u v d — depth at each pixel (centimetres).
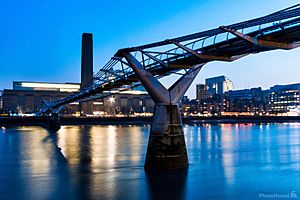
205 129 11631
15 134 8375
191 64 2597
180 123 2569
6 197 1927
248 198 1881
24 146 5162
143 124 16375
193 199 1853
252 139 6750
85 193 1992
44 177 2498
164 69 2672
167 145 2480
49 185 2216
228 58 2294
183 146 2553
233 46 2048
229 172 2658
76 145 5275
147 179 2316
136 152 4166
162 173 2453
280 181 2333
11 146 5172
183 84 2600
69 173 2653
